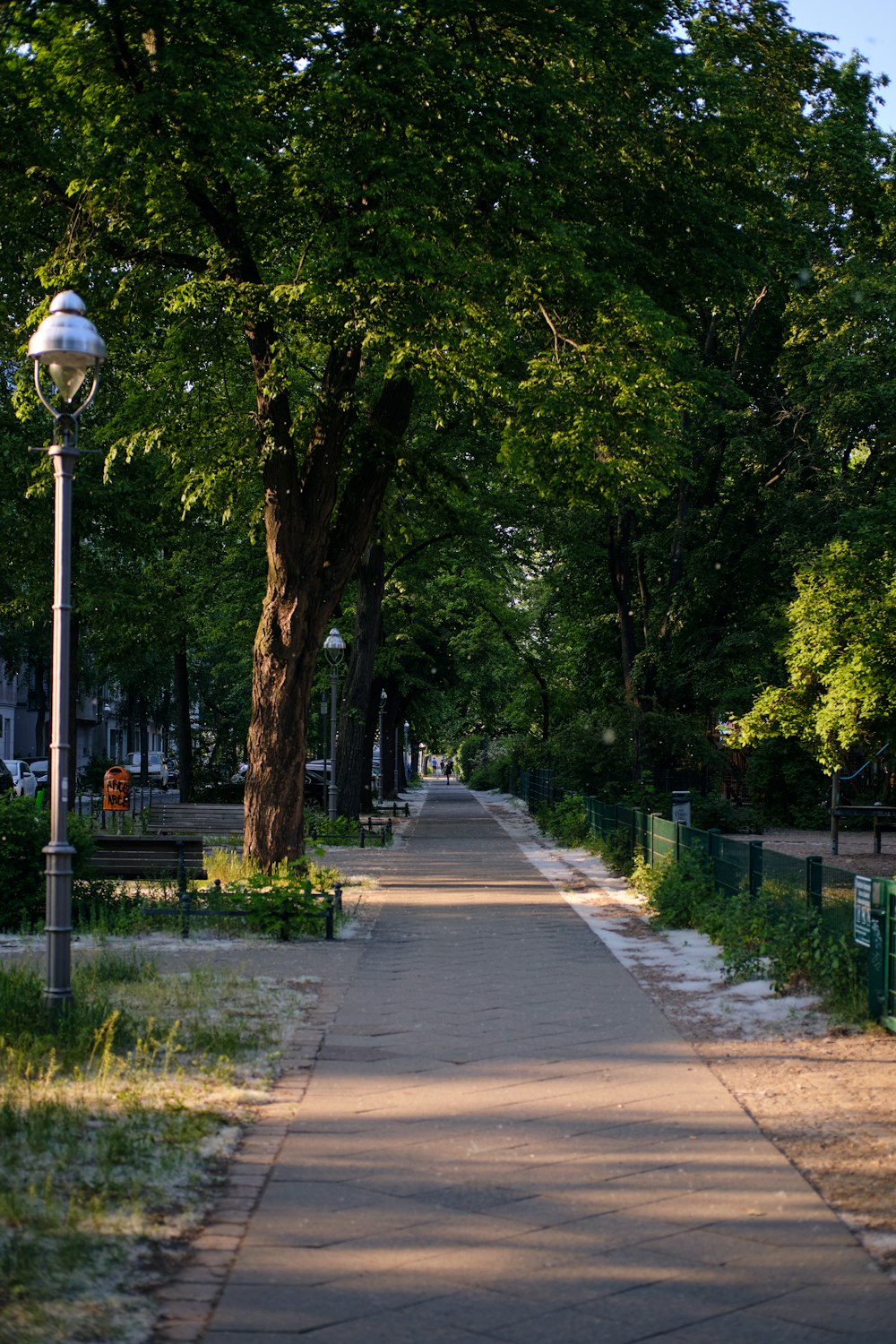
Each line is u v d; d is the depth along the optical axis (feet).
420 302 51.03
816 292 104.94
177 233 56.03
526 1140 22.30
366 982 37.91
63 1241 16.60
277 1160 21.04
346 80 48.39
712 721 149.69
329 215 53.31
